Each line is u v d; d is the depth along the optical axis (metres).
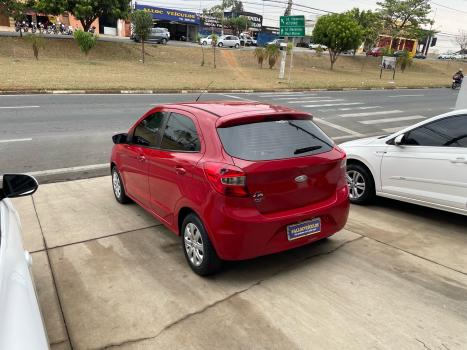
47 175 6.84
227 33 76.25
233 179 3.30
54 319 3.21
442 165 4.77
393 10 61.34
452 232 4.84
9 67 22.69
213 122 3.67
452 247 4.43
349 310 3.30
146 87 19.03
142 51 33.53
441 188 4.82
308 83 27.02
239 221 3.33
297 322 3.16
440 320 3.19
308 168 3.63
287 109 4.10
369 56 60.88
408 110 17.91
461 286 3.66
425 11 60.97
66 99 15.16
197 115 3.92
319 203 3.80
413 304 3.39
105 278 3.79
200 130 3.75
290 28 26.39
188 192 3.71
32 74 20.56
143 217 5.20
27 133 9.70
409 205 5.79
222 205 3.35
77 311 3.31
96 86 18.11
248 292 3.56
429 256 4.22
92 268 3.96
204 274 3.76
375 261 4.11
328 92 24.28
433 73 58.12
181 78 24.48
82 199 5.82
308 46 73.44
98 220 5.10
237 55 43.06
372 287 3.64
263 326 3.11
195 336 3.01
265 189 3.42
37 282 3.72
